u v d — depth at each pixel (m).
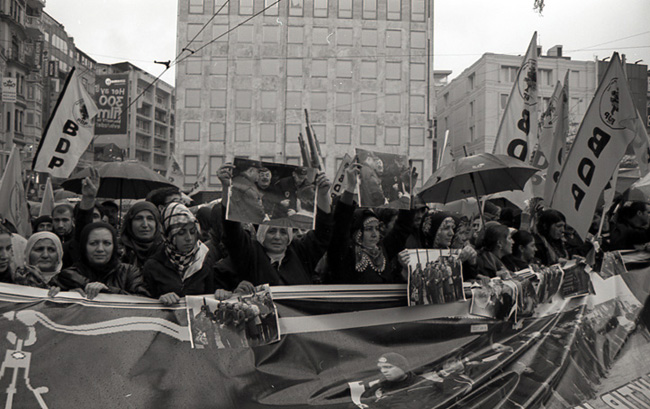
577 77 42.53
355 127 39.88
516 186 6.40
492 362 4.34
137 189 7.12
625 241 6.61
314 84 40.03
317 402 3.75
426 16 40.25
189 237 3.75
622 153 5.48
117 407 3.32
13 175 5.60
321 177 4.11
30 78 33.50
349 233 4.35
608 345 5.18
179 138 39.75
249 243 4.09
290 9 40.06
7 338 3.34
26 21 34.47
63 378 3.33
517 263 5.37
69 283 3.66
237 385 3.62
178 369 3.53
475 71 44.09
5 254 3.64
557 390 4.27
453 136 48.94
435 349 4.30
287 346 3.91
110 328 3.52
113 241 3.79
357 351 4.06
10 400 3.23
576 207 5.68
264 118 39.88
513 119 7.62
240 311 3.78
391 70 40.16
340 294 4.15
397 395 3.96
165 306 3.65
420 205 6.29
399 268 4.51
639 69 35.81
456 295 4.45
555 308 5.10
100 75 15.51
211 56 39.91
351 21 40.09
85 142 6.09
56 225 5.43
